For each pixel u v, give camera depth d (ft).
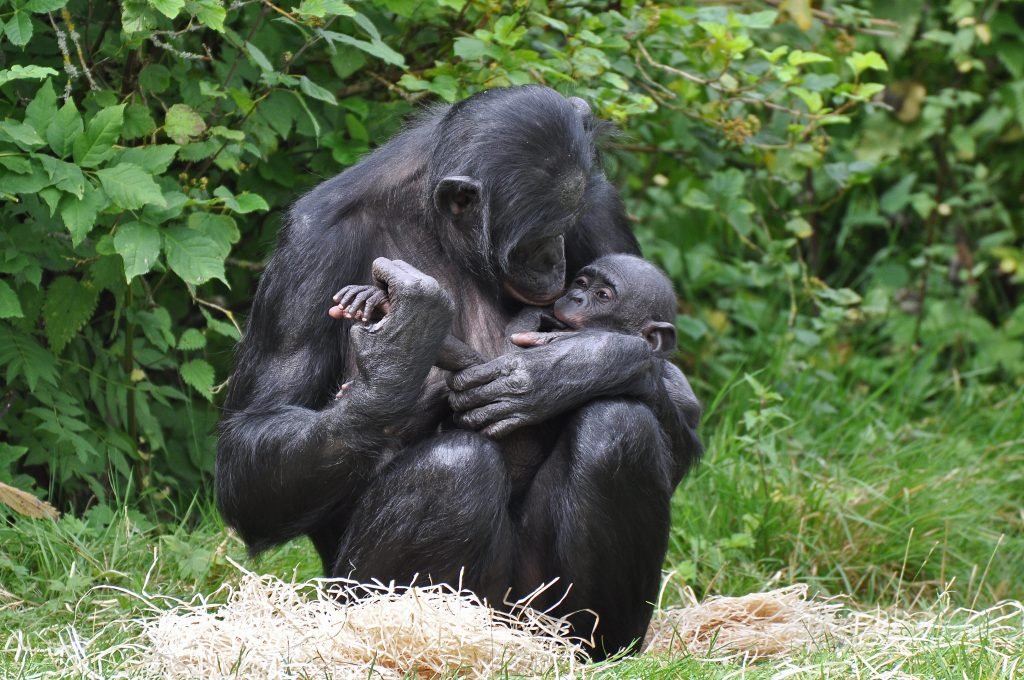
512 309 27.17
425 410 26.50
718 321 52.13
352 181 27.07
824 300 53.47
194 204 32.27
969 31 51.62
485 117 25.63
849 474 41.45
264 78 33.71
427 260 26.71
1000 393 51.34
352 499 26.17
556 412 24.90
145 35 32.42
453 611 23.88
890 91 54.75
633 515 25.20
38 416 33.94
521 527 26.07
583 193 25.58
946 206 54.49
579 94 35.86
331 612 24.38
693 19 39.73
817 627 29.19
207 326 38.50
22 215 34.22
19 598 29.53
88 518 33.83
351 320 26.37
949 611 33.65
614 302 26.35
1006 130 56.90
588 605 25.84
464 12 37.37
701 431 45.19
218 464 26.50
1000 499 41.60
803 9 41.37
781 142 43.19
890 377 50.37
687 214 56.54
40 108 30.14
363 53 37.63
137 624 27.68
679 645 27.76
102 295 36.83
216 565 31.01
